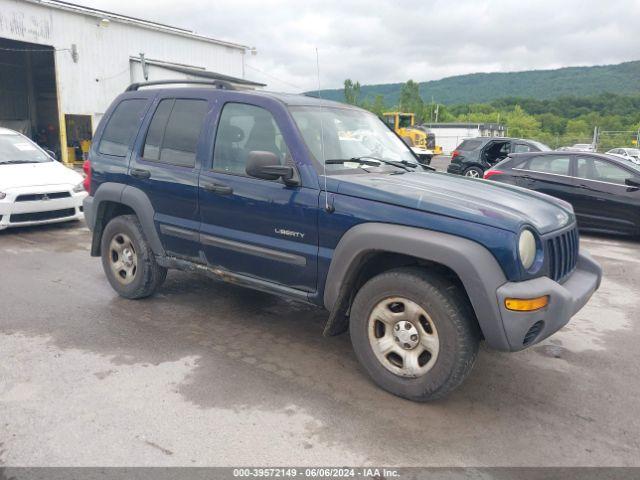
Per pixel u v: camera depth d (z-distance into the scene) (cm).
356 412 317
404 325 327
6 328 434
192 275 596
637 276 659
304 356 395
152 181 454
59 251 709
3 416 303
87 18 2266
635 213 849
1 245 736
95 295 523
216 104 422
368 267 357
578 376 378
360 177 368
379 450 280
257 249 388
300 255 366
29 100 2978
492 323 296
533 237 312
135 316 468
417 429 301
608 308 534
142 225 466
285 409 318
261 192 380
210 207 413
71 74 2245
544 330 308
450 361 308
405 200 324
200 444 281
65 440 281
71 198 837
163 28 2542
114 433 289
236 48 2941
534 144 1605
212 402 324
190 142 434
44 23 2125
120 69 2417
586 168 909
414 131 3319
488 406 331
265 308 496
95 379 349
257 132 394
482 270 294
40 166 872
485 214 306
